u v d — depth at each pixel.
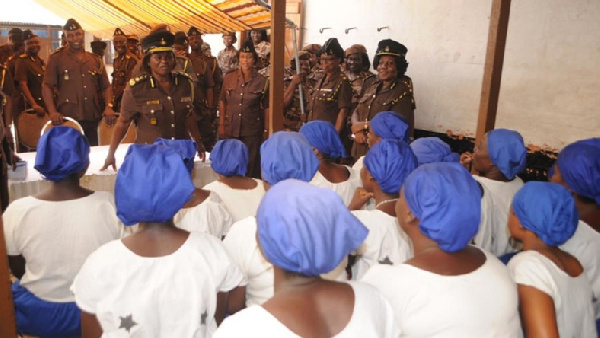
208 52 6.60
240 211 2.37
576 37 4.04
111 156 3.52
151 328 1.30
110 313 1.28
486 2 4.74
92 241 1.76
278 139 1.87
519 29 4.42
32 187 3.20
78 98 5.29
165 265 1.31
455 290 1.21
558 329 1.40
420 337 1.21
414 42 5.52
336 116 4.83
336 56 4.73
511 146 2.22
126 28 9.08
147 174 1.28
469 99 5.00
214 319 1.41
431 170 1.32
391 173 1.83
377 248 1.76
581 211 1.92
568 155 1.93
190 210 2.06
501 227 2.28
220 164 2.37
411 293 1.23
